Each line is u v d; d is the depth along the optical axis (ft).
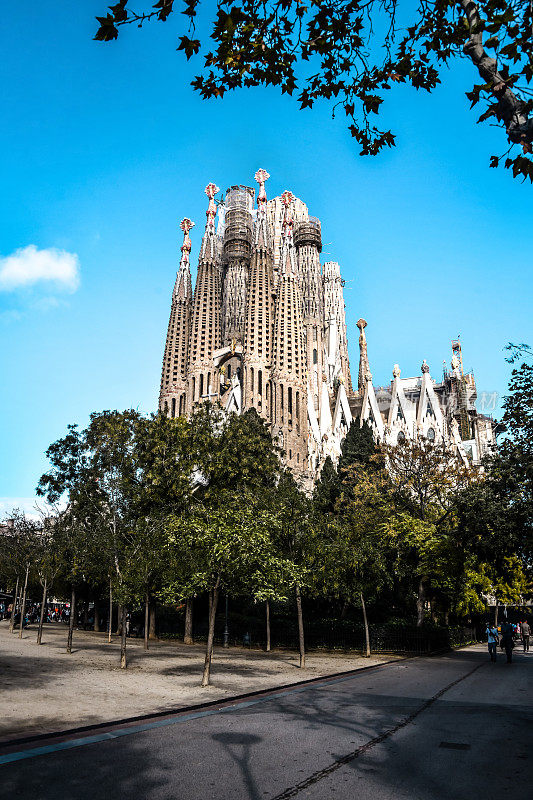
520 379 79.82
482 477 134.92
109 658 90.22
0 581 200.95
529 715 46.83
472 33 26.43
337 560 101.55
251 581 75.05
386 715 45.52
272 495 97.60
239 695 53.98
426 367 451.12
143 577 85.46
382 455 148.05
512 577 119.14
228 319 492.13
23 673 65.77
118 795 24.95
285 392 407.85
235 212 523.70
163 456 110.63
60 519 124.57
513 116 24.79
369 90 32.58
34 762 29.91
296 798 25.09
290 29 30.86
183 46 28.32
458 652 136.05
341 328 570.46
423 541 121.19
